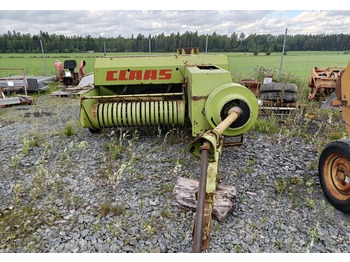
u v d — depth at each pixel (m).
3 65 23.33
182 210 3.17
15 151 4.74
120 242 2.71
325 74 8.27
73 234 2.82
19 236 2.79
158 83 5.14
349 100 3.34
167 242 2.71
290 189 3.60
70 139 5.28
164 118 4.90
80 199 3.40
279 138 5.00
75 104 8.41
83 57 31.09
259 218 3.06
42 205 3.28
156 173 4.00
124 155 4.57
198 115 3.96
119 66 5.11
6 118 6.82
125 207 3.23
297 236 2.79
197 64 5.12
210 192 2.20
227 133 3.71
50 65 23.31
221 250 2.61
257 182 3.73
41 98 9.43
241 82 8.39
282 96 6.84
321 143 5.07
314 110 7.29
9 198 3.43
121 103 5.00
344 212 3.11
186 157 4.46
